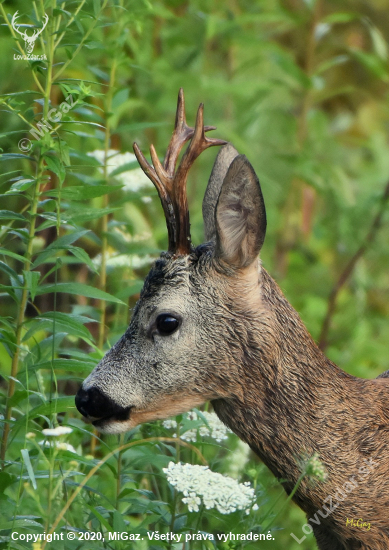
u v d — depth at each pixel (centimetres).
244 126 1494
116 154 1170
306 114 1571
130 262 1153
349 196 1535
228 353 838
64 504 860
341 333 1509
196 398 852
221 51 1595
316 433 837
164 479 909
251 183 813
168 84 1442
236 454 939
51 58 890
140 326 852
